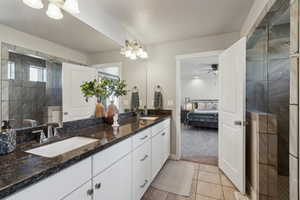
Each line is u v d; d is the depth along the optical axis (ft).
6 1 3.78
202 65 17.66
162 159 7.91
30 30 4.33
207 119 17.76
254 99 6.56
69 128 5.24
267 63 6.61
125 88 8.50
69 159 2.61
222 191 6.15
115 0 5.65
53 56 5.01
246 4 5.93
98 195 3.34
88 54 6.51
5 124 3.32
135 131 4.95
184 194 5.95
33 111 4.33
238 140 6.18
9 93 3.82
